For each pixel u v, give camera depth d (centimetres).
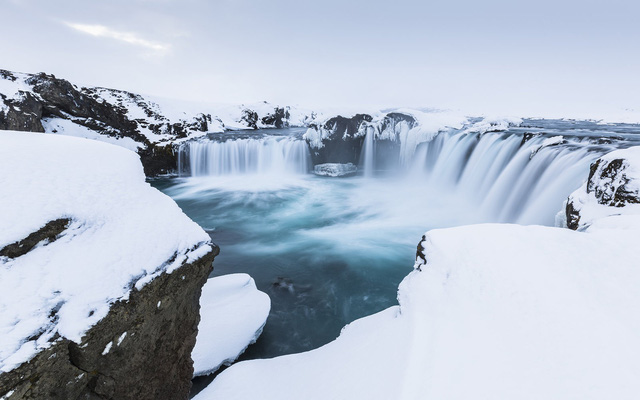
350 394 407
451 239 615
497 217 1727
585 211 835
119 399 421
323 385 460
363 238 1692
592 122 4034
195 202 2328
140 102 3528
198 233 582
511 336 391
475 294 480
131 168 657
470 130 2364
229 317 857
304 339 945
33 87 2508
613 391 299
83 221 459
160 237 515
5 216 395
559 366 337
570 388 312
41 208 429
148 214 547
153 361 474
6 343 309
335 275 1316
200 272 560
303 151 3244
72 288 380
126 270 434
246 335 820
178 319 523
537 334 382
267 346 903
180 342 538
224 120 4747
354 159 3167
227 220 1994
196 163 3080
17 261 373
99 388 394
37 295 355
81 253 421
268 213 2122
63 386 354
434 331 441
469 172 2172
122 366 414
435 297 518
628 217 616
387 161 3123
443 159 2505
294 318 1041
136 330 425
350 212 2128
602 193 826
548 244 536
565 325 382
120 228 488
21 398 309
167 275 479
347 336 611
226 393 535
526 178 1594
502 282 478
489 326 418
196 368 704
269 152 3259
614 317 376
